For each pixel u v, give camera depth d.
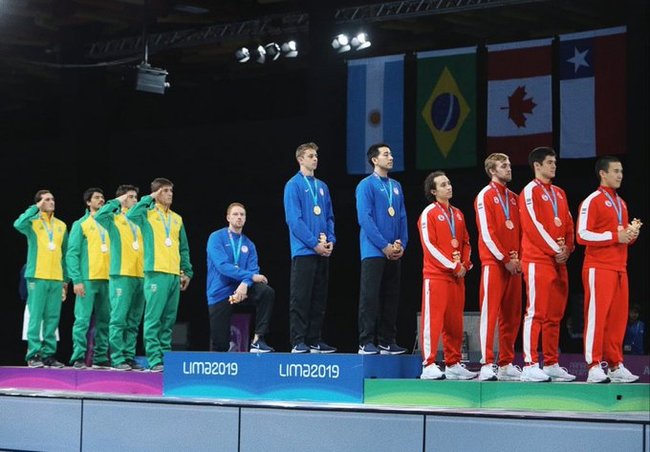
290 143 14.75
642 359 10.47
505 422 6.93
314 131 14.39
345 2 13.73
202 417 8.27
